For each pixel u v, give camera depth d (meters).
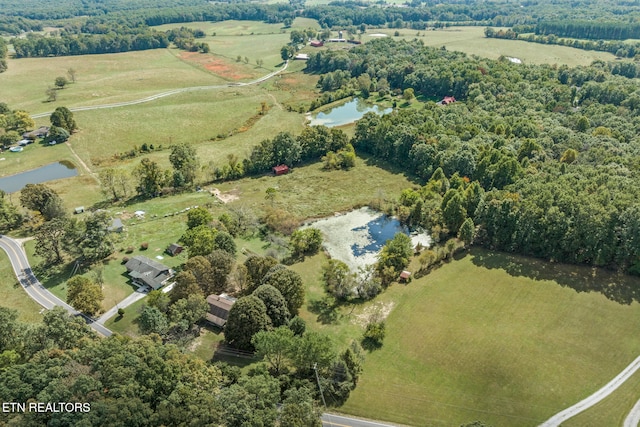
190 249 103.75
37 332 73.31
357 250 116.00
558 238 102.62
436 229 116.81
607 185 107.69
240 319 79.50
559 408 71.31
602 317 88.94
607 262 100.62
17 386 58.00
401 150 160.25
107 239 109.00
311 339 73.44
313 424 62.97
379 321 90.69
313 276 105.38
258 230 123.56
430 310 93.12
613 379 76.12
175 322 82.19
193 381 64.88
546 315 90.06
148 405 58.56
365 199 140.25
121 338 74.19
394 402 72.69
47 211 123.75
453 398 73.38
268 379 68.25
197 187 148.12
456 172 137.75
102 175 138.88
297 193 144.38
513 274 102.00
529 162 135.12
